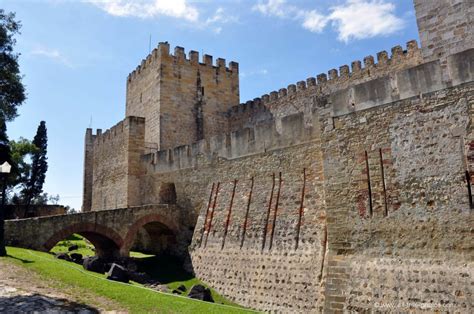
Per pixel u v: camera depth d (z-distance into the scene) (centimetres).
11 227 2314
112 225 2647
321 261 1841
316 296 1778
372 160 1683
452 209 1427
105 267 2230
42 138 5825
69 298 1302
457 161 1448
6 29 1825
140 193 3512
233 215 2427
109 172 3931
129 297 1385
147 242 3256
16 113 1920
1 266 1662
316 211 1991
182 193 3017
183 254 2772
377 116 1708
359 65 3228
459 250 1381
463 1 1748
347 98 1823
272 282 1992
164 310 1240
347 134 1789
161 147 3700
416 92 1606
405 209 1545
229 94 4300
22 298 1235
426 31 1856
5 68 1811
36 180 5628
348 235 1684
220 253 2367
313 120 2147
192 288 1955
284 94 3762
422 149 1548
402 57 2947
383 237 1579
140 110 4188
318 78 3503
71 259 2441
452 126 1486
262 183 2352
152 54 4038
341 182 1759
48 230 2431
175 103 3881
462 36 1736
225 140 2705
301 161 2164
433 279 1392
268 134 2391
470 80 1469
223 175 2669
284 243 2050
